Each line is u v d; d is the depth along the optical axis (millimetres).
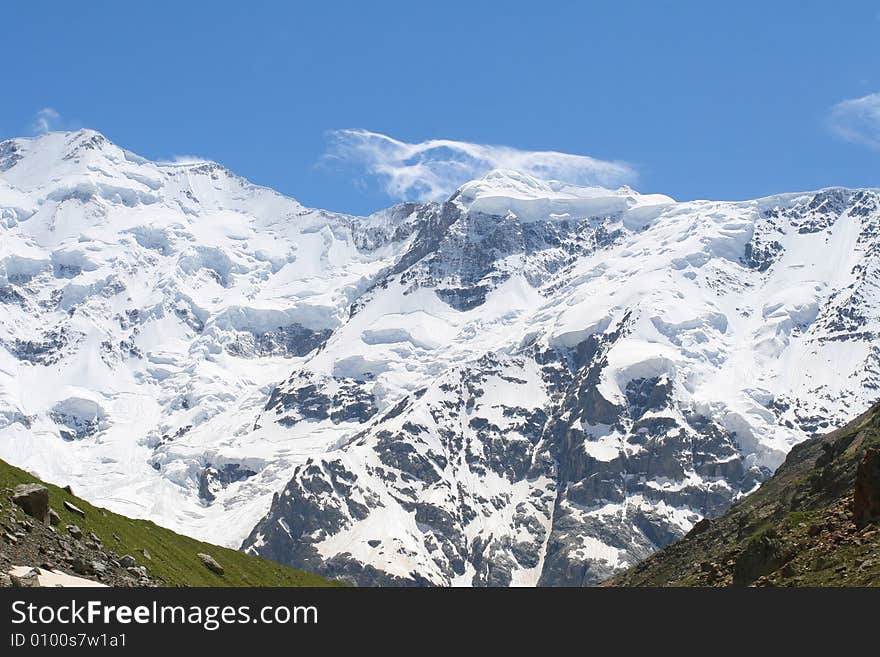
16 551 98750
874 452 109875
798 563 107312
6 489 107562
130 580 108000
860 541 104125
